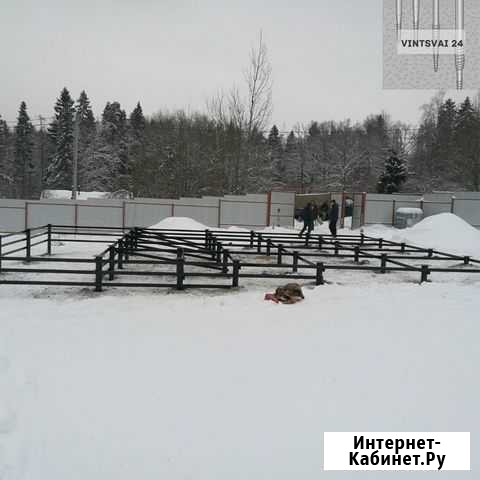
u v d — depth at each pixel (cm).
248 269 1080
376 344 486
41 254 1221
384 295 747
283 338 499
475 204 2725
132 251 1027
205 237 1396
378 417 331
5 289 754
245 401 349
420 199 2778
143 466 270
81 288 769
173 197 3797
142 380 380
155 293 737
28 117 6844
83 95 7419
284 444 296
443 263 1262
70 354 435
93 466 268
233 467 272
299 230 2430
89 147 6191
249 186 3688
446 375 407
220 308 628
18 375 384
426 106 5691
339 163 5525
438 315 616
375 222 2780
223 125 3822
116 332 507
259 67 3541
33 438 293
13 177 6700
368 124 6712
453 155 4812
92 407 333
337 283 894
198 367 410
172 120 4562
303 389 372
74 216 2392
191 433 304
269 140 6650
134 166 4188
